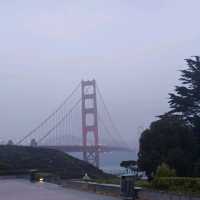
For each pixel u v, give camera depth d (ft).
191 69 152.15
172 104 149.18
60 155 315.17
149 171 122.83
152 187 90.84
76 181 143.13
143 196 89.71
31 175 204.85
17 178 236.02
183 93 148.66
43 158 303.48
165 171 98.94
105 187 112.78
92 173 248.52
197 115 146.20
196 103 148.56
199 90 148.66
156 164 121.08
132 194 92.17
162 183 88.12
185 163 120.98
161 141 124.26
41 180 196.54
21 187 152.76
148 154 123.54
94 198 100.99
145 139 125.90
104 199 97.40
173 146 124.26
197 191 79.20
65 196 110.01
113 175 223.71
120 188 99.35
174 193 79.61
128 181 93.40
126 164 127.54
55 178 184.03
